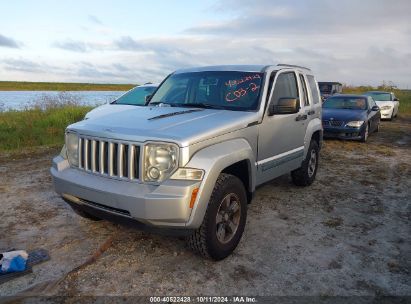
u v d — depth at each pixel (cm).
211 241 349
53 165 409
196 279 339
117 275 344
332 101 1334
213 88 486
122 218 338
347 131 1146
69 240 417
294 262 373
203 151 341
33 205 532
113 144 345
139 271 351
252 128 421
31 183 649
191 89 503
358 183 676
